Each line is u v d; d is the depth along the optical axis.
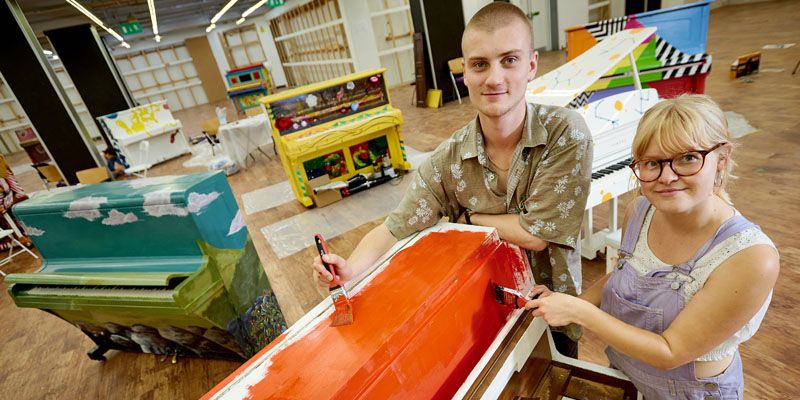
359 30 9.85
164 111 7.82
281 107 4.04
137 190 1.83
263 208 4.61
